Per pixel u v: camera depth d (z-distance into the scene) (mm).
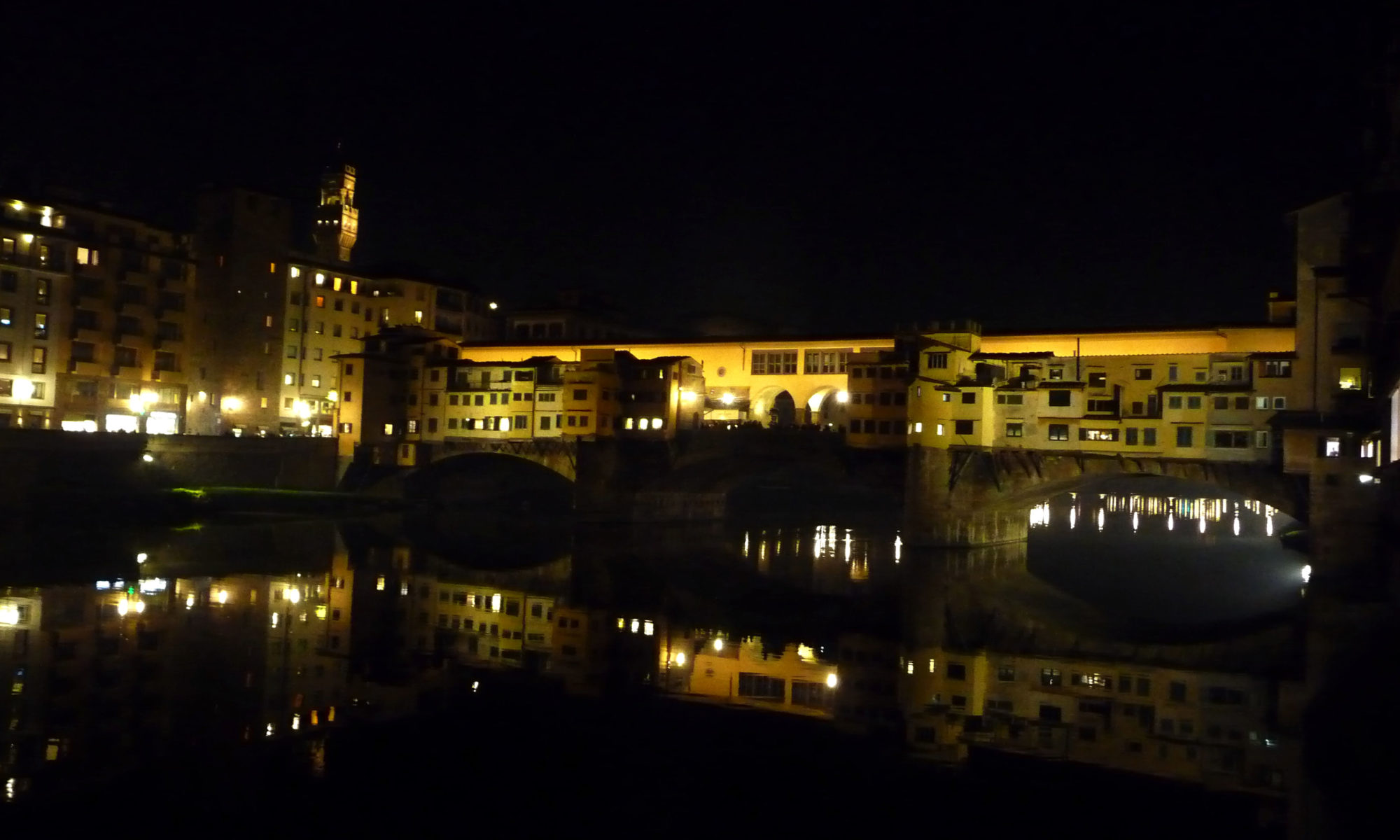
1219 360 83625
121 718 34594
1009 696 42906
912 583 75875
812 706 40438
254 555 76438
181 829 26500
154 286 115062
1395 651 35688
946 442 91688
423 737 34562
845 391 106438
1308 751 35031
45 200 105500
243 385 121438
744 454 100938
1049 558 95500
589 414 108000
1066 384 87812
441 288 141625
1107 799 30672
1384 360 51156
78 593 56812
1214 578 83812
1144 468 83688
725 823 28375
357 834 26766
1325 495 65875
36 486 84750
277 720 35375
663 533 106938
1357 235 52000
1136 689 44562
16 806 27312
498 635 51938
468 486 125688
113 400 109688
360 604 58438
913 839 27656
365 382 117312
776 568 84688
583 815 28609
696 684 43344
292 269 128250
